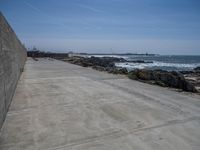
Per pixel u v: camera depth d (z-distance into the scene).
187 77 19.97
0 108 3.28
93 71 12.65
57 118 3.84
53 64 18.73
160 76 9.22
